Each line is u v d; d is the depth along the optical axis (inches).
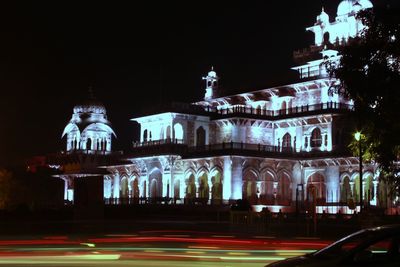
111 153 4298.7
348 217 2262.6
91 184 1968.5
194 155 3299.7
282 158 3193.9
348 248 490.9
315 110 3117.6
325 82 3181.6
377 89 909.8
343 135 3029.0
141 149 3607.3
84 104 4434.1
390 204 2642.7
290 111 3299.7
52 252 1075.9
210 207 2987.2
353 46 959.0
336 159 3029.0
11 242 1360.7
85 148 4308.6
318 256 495.5
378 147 934.4
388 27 927.0
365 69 930.1
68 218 2682.1
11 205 3444.9
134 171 3791.8
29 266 818.2
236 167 3107.8
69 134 4439.0
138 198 3373.5
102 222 1999.3
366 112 933.2
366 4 3321.9
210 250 1143.6
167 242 1391.5
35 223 2204.7
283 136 3378.4
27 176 4451.3
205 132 3575.3
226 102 3784.5
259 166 3176.7
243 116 3304.6
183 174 3435.0
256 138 3385.8
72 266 821.2
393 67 929.5
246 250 1153.4
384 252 459.8
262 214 2151.8
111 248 1188.5
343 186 3041.3
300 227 1868.8
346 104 3105.3
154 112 3550.7
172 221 2432.3
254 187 3169.3
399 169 941.2
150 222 2341.3
